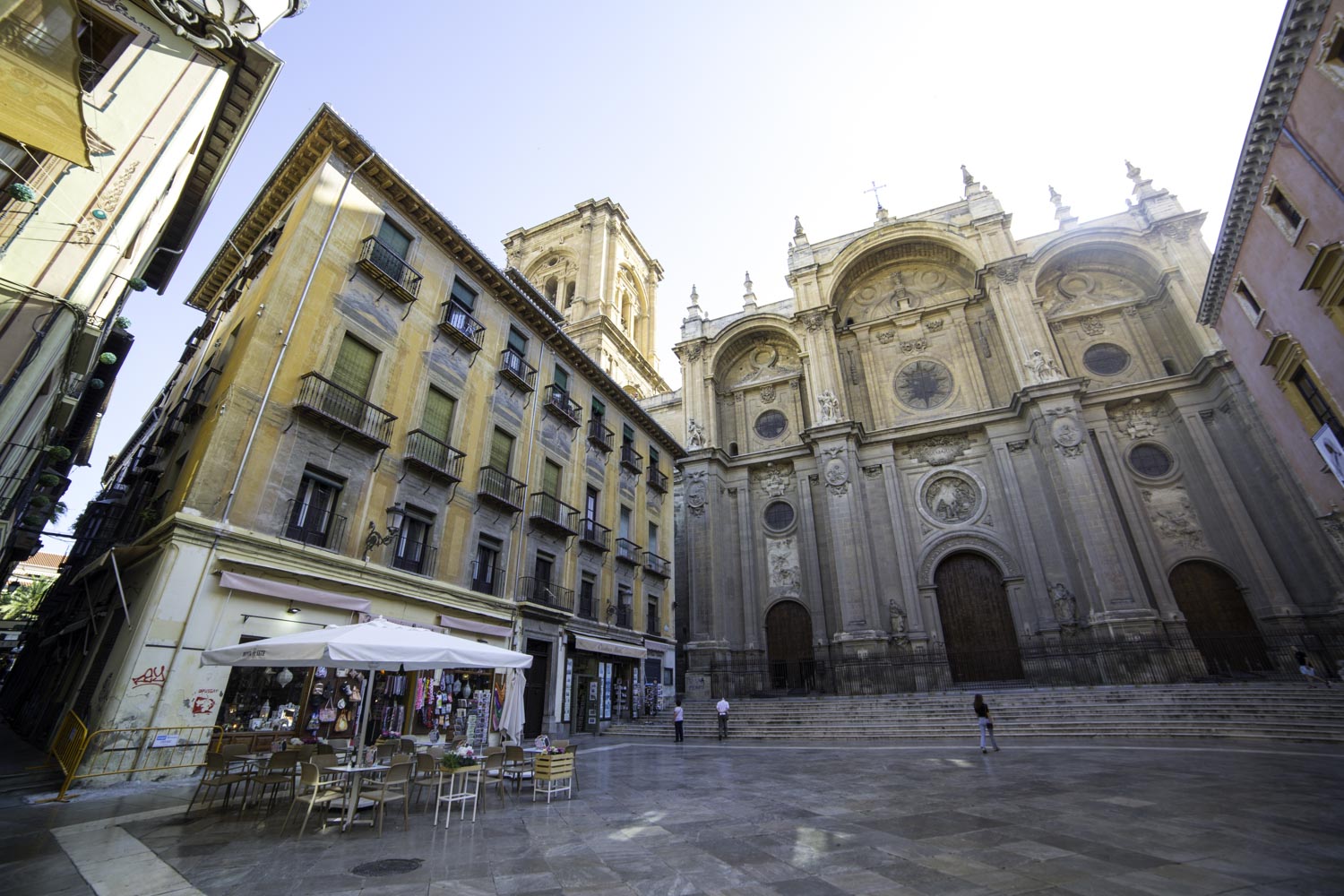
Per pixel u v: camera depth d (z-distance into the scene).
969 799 8.49
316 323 13.52
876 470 30.69
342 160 15.12
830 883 5.01
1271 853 5.44
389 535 13.88
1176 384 26.20
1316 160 12.45
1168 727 16.17
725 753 15.75
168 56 10.95
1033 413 27.41
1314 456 16.91
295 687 11.63
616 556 23.70
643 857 5.89
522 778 10.93
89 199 9.34
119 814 7.43
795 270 36.19
